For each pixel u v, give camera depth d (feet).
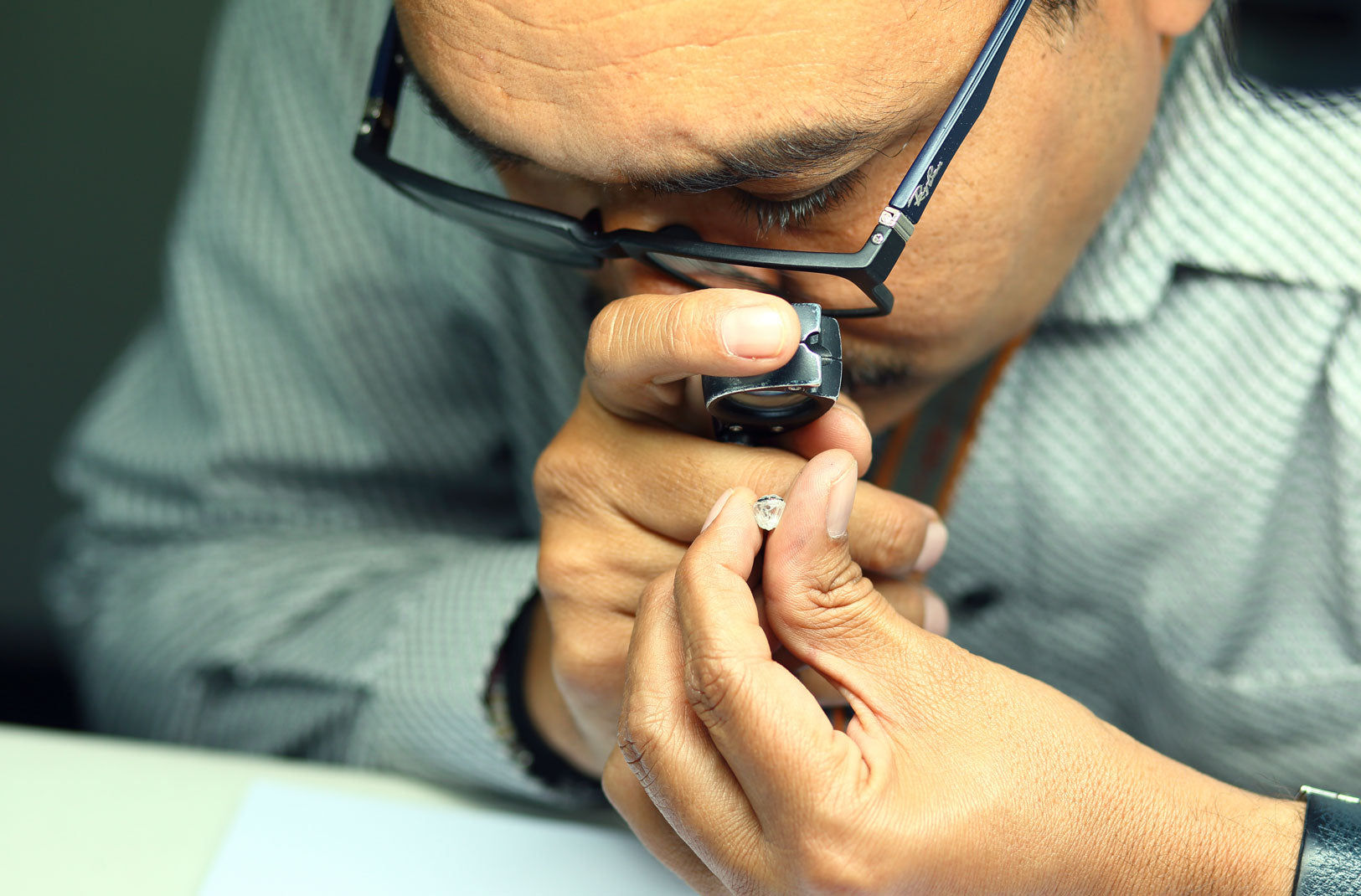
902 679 1.70
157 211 5.44
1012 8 1.66
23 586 5.08
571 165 1.66
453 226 2.37
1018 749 1.69
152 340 2.98
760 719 1.62
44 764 2.02
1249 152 2.11
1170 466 2.24
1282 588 2.30
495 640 2.09
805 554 1.68
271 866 1.89
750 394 1.70
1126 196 2.13
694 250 1.74
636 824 1.80
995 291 1.84
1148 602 2.34
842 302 1.79
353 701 2.30
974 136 1.72
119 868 1.89
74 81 5.43
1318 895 1.68
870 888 1.64
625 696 1.72
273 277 2.52
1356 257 2.11
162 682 2.45
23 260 5.40
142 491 2.76
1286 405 2.18
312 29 2.42
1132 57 1.84
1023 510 2.32
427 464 2.72
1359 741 2.30
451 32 1.65
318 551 2.50
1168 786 1.73
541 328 2.41
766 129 1.61
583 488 1.86
